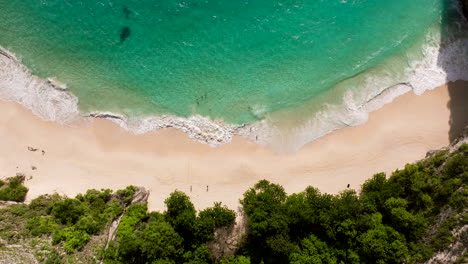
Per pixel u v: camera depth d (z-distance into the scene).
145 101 50.06
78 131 48.66
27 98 49.28
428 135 48.75
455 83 50.44
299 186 47.69
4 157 47.28
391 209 41.53
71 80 50.25
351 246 41.47
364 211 42.91
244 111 50.00
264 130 49.38
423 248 39.66
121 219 43.88
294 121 49.62
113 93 50.19
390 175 47.53
